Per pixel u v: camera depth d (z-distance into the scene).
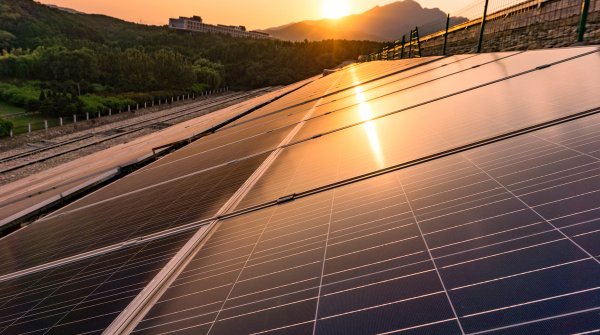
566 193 2.95
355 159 6.78
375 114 10.77
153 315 3.77
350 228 3.94
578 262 2.18
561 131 4.39
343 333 2.39
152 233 6.92
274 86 199.00
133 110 102.62
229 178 9.41
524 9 20.83
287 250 4.01
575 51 9.89
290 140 11.88
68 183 19.59
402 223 3.58
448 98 9.17
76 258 7.16
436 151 5.46
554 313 1.89
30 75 123.75
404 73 20.50
